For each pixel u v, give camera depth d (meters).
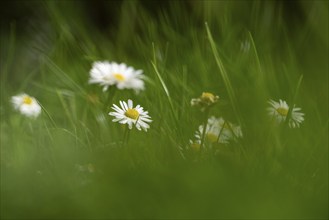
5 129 0.73
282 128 0.66
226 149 0.66
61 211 0.52
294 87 0.76
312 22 0.89
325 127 0.64
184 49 0.88
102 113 0.73
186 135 0.67
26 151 0.64
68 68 0.88
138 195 0.53
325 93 0.74
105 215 0.52
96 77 0.73
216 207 0.51
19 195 0.54
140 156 0.62
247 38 0.84
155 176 0.54
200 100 0.64
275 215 0.51
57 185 0.55
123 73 0.73
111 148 0.65
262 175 0.56
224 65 0.79
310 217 0.51
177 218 0.51
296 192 0.55
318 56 0.85
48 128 0.70
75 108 0.78
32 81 0.88
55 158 0.61
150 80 0.76
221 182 0.53
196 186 0.52
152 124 0.70
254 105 0.72
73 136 0.67
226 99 0.75
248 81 0.77
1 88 0.81
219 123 0.68
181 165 0.58
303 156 0.62
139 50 0.90
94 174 0.57
